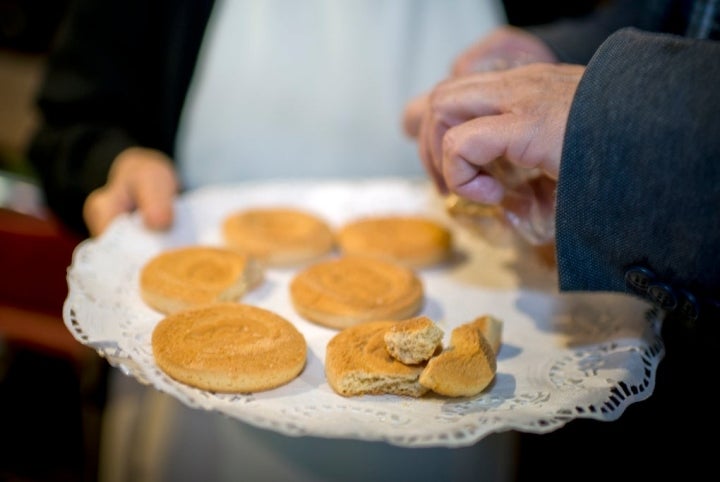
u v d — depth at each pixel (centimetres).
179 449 67
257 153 78
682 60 40
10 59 134
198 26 74
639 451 55
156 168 67
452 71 61
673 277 41
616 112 41
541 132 43
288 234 62
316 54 75
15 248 79
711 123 39
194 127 77
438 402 44
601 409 42
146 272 54
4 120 117
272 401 44
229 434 66
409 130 58
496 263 62
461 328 47
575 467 60
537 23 78
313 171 78
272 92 76
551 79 45
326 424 41
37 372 93
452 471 65
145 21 75
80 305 50
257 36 74
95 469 80
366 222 65
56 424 89
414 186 73
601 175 41
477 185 47
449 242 62
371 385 45
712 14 50
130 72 76
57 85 75
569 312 54
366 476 65
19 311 80
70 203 72
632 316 51
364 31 75
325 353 49
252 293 57
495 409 43
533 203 51
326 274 57
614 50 42
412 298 54
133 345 47
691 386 53
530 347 51
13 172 106
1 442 87
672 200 40
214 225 65
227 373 44
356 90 76
